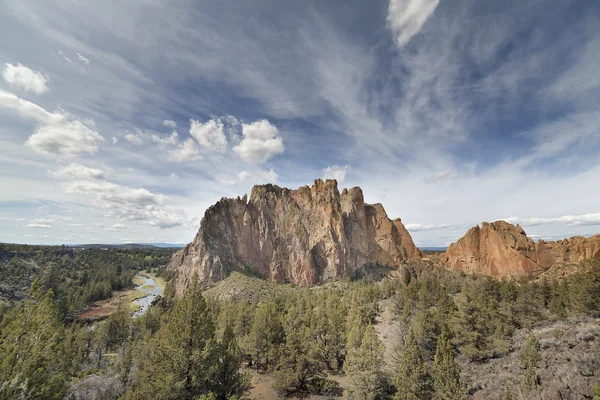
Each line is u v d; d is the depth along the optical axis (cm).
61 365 3647
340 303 10312
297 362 5412
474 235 19662
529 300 7094
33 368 2502
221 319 8319
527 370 3531
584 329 4991
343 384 5656
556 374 3594
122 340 8956
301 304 10406
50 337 2798
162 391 2961
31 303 2734
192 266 18888
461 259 19900
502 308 6594
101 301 17150
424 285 8781
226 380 3800
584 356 3747
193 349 3353
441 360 3728
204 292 16100
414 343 4044
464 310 5578
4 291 13800
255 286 16588
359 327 5775
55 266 18938
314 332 6850
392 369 5194
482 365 4778
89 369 6209
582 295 6316
